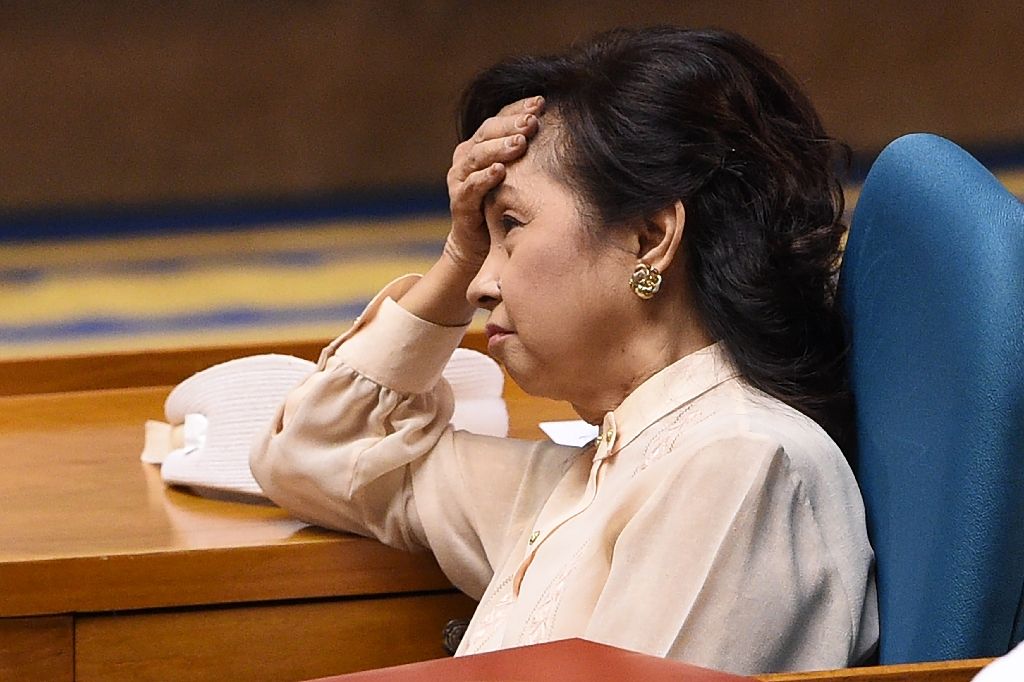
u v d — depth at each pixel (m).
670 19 24.47
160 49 23.25
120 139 22.66
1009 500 3.92
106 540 5.32
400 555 5.39
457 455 5.34
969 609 3.97
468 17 24.09
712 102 4.49
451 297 5.26
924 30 24.06
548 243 4.58
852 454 4.75
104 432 6.63
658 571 4.21
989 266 4.00
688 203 4.54
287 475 5.33
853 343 4.79
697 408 4.54
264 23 23.58
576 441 6.00
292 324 16.66
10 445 6.45
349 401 5.31
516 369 4.79
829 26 24.09
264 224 20.42
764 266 4.55
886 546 4.39
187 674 5.32
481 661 3.17
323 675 5.41
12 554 5.18
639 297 4.58
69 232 20.16
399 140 23.02
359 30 23.59
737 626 4.13
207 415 5.97
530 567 4.68
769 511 4.23
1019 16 23.88
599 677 3.08
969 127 23.11
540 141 4.65
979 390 3.94
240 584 5.29
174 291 17.81
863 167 20.59
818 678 3.39
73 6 23.28
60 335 16.66
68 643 5.23
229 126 22.95
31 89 22.81
